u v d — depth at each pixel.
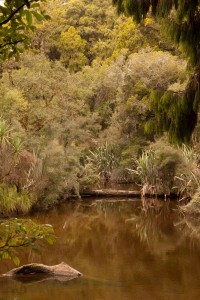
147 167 20.48
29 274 9.33
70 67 37.22
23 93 23.08
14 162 16.28
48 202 17.89
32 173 16.95
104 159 25.42
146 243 12.91
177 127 4.69
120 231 14.55
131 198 21.16
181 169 19.66
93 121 26.11
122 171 25.25
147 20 30.47
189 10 4.34
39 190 17.28
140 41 32.12
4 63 24.75
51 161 17.77
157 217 16.84
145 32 31.83
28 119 21.89
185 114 4.67
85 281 9.01
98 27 39.81
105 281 9.11
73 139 22.22
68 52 37.47
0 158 16.11
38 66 24.89
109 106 30.14
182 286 8.84
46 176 17.45
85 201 20.39
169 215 17.20
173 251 11.97
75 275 9.39
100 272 9.86
